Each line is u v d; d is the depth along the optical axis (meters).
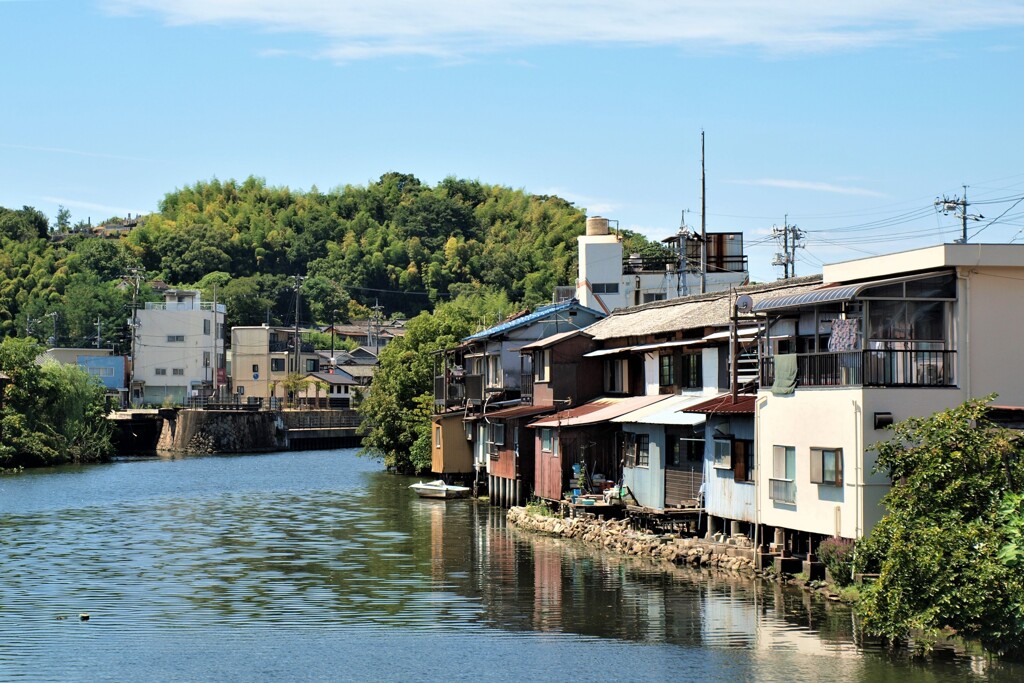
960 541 27.12
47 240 189.50
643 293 83.75
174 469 91.69
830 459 34.06
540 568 41.16
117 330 154.50
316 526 54.97
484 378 71.38
